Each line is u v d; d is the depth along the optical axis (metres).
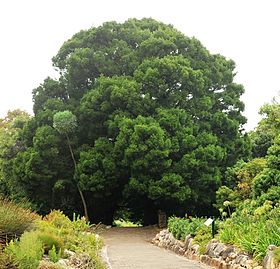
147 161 30.66
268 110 22.48
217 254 15.06
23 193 36.00
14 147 39.50
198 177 32.12
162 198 31.56
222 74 38.06
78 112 35.50
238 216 18.66
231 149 34.84
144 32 38.41
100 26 38.91
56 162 34.78
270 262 11.63
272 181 20.58
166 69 33.66
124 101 33.47
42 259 11.26
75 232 18.03
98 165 32.62
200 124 34.59
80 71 37.34
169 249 21.19
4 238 12.02
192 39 38.09
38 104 39.06
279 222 14.39
